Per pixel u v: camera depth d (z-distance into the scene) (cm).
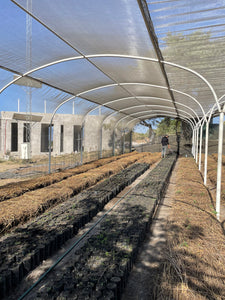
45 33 464
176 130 2311
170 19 374
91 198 620
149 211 513
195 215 498
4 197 610
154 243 418
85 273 286
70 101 1011
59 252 389
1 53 512
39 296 256
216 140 2186
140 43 480
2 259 321
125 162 1352
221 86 738
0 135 1642
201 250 354
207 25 389
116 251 339
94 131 1576
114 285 262
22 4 372
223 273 304
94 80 786
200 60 529
